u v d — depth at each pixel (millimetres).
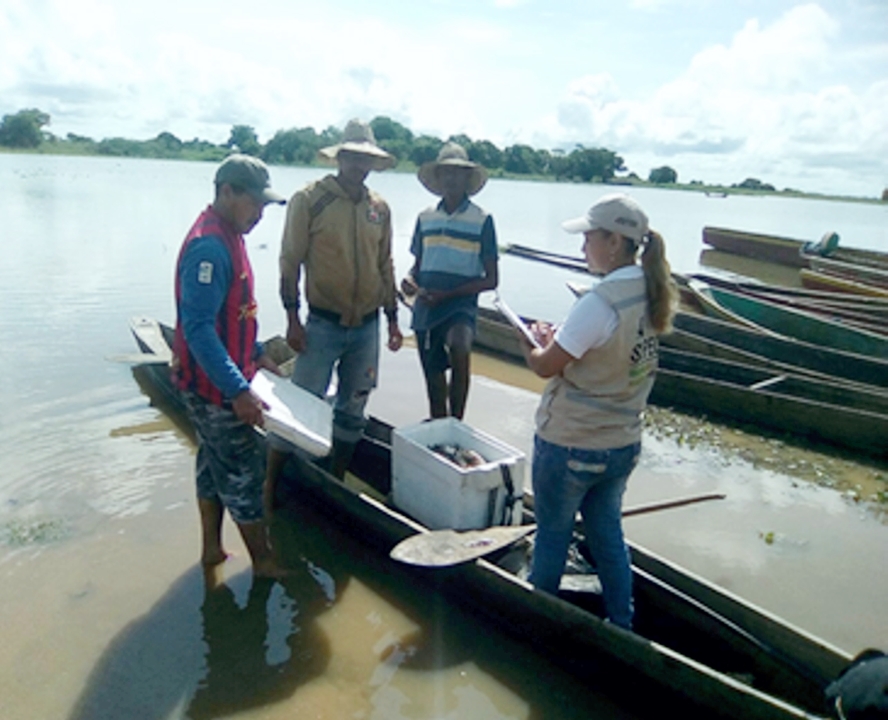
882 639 4012
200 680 3473
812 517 5402
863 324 10375
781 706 2871
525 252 15570
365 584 4289
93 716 3223
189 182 41906
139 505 5012
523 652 3748
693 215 40688
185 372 3799
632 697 3354
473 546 3930
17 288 11273
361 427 5258
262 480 4129
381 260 5137
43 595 4027
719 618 3580
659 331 3203
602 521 3453
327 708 3334
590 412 3191
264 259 15211
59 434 6035
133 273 12773
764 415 7172
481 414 7398
